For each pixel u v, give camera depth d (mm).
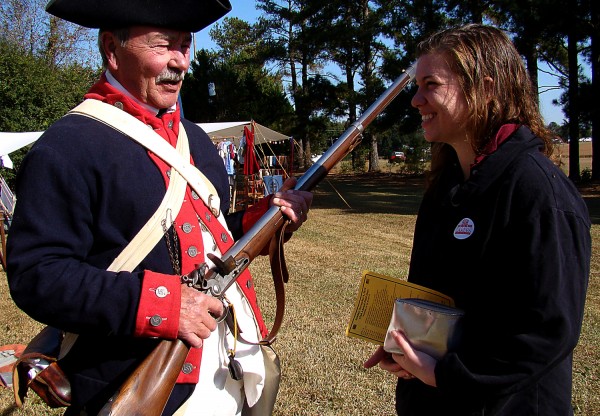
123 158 1482
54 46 22859
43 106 16078
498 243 1303
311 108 27344
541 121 1442
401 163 32656
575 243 1257
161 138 1581
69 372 1504
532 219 1244
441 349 1328
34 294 1327
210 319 1430
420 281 1527
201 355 1557
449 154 1569
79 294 1333
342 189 20844
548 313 1210
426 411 1443
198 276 1472
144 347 1484
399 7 20875
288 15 29172
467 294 1369
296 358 3826
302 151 28500
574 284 1240
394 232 9828
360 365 3727
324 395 3314
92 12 1470
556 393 1309
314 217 12047
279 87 33250
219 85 28172
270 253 1712
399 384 1568
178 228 1536
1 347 3836
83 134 1455
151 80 1547
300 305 5070
